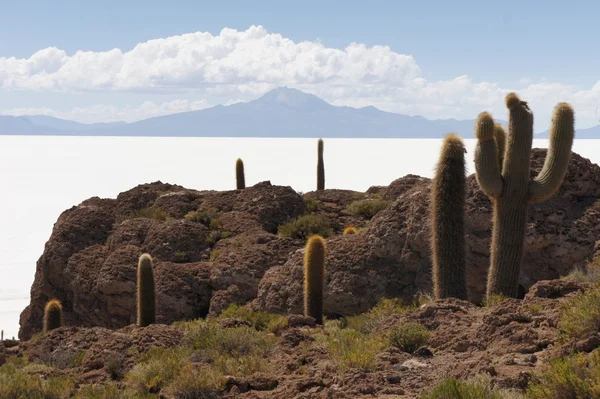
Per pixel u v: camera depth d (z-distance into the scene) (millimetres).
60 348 14062
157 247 25656
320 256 15820
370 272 19312
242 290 23016
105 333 14578
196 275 23891
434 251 13992
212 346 12164
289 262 20484
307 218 28828
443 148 13977
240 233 27469
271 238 26344
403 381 9008
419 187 20672
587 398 6371
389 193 34000
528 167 13680
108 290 23938
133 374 10945
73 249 27516
